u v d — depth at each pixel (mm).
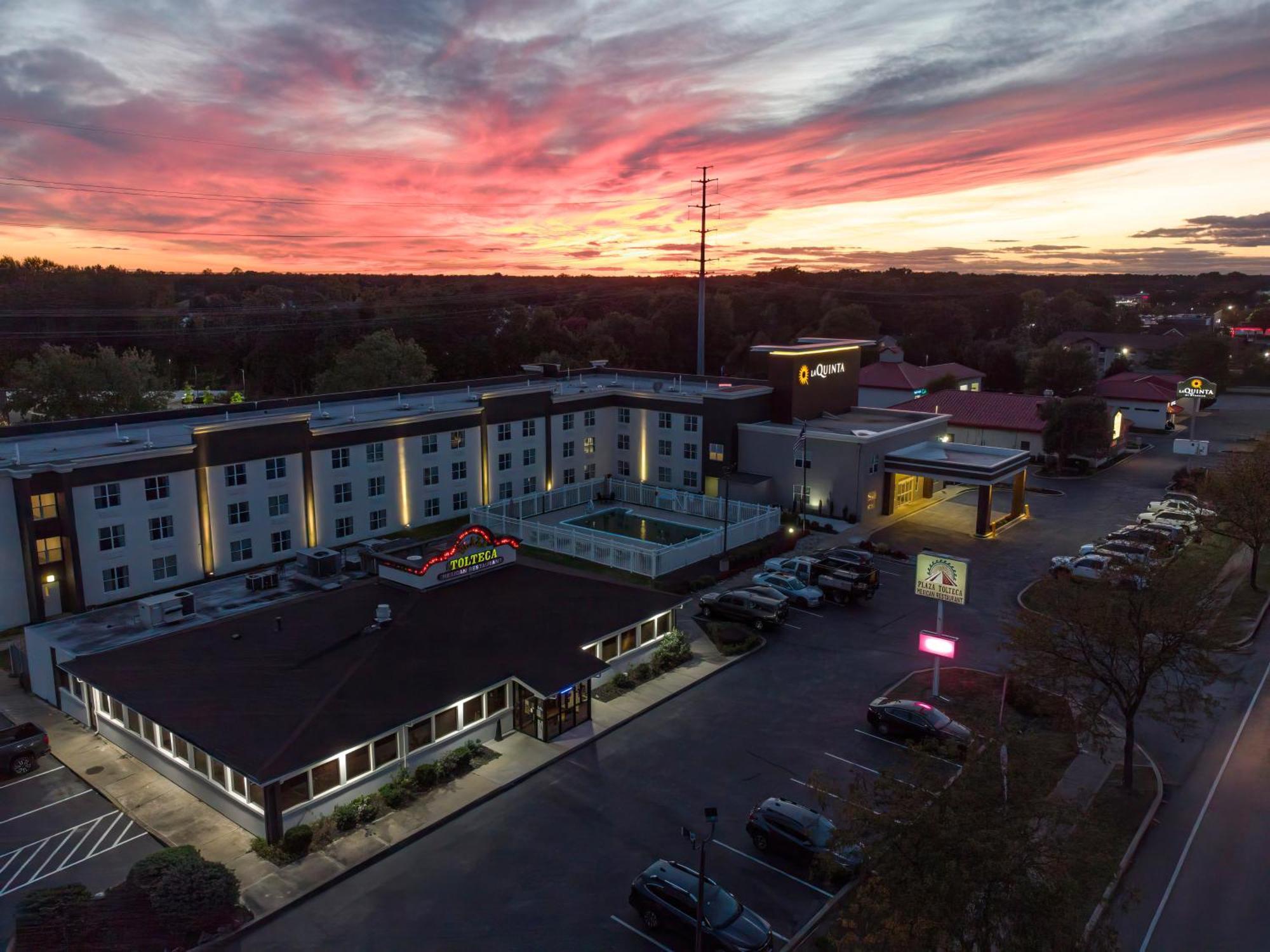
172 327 145375
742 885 26250
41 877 26562
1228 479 54312
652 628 42938
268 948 23516
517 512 69500
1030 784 21219
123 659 35281
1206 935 23969
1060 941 17891
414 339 141125
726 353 174500
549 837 28719
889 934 18422
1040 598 48312
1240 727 36562
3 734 33000
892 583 54812
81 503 47656
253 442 54938
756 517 64000
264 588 49219
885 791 21219
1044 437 89062
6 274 154375
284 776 27188
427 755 32688
